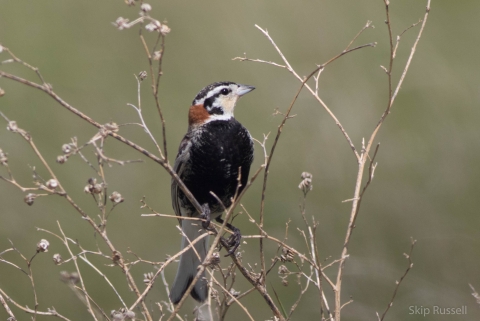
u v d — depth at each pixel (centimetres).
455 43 1450
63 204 1274
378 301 1051
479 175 1230
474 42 1447
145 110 1416
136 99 1439
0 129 1369
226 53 1430
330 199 1227
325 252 1139
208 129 822
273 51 1408
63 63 1500
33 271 1162
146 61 1498
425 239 1136
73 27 1576
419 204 1189
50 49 1524
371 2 1464
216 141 816
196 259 783
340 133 1293
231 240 834
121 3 1600
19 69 1497
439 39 1462
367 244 1140
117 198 571
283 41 1416
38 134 1381
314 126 1310
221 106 834
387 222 1173
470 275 1073
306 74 1371
